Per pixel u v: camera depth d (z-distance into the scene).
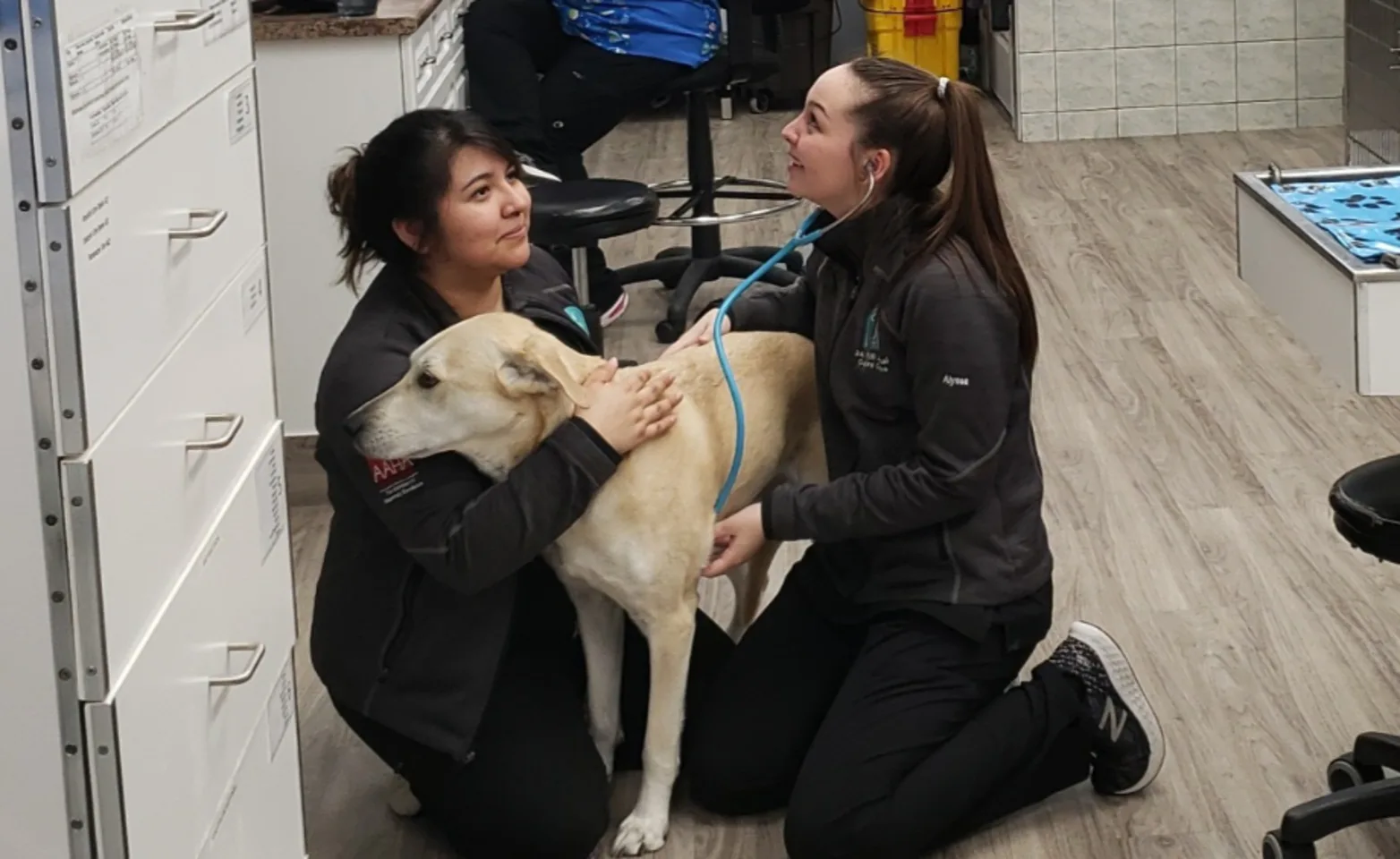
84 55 1.28
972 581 2.14
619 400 1.98
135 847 1.41
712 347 2.26
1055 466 3.41
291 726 1.99
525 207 1.99
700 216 4.50
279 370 3.39
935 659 2.15
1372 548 1.95
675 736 2.19
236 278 1.76
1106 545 3.05
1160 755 2.25
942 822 2.11
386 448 1.91
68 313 1.27
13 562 1.32
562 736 2.18
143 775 1.43
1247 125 6.27
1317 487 3.25
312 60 3.25
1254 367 3.89
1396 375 1.73
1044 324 4.27
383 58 3.26
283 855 1.94
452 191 1.93
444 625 2.05
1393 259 1.73
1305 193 2.09
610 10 4.15
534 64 4.35
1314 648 2.65
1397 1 4.52
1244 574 2.91
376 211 1.97
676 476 2.07
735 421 2.21
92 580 1.32
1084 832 2.21
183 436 1.55
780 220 5.31
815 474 2.41
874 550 2.19
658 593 2.10
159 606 1.48
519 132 4.26
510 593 2.06
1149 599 2.84
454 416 1.92
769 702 2.26
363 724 2.17
